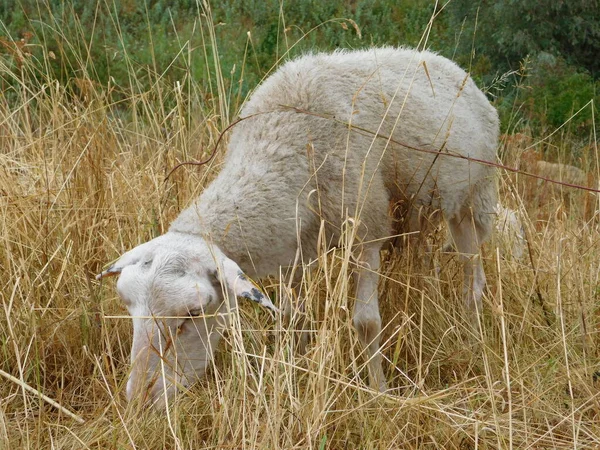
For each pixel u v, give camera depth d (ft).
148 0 33.09
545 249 15.70
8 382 12.09
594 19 29.22
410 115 12.75
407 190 12.93
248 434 10.18
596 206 18.34
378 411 10.77
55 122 15.69
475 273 14.88
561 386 12.00
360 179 11.18
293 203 11.46
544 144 25.35
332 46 29.86
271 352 12.68
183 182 14.29
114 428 10.12
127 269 10.12
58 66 23.93
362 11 34.04
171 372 10.27
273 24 29.45
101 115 16.84
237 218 10.99
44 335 12.59
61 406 10.96
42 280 13.05
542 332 13.44
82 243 13.69
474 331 13.16
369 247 12.29
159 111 17.94
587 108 26.50
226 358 12.40
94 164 14.40
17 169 15.40
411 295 13.44
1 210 13.57
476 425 10.30
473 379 12.08
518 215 17.21
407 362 13.10
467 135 13.84
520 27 28.81
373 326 12.25
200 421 11.11
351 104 12.12
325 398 10.16
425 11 33.88
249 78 24.53
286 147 11.58
